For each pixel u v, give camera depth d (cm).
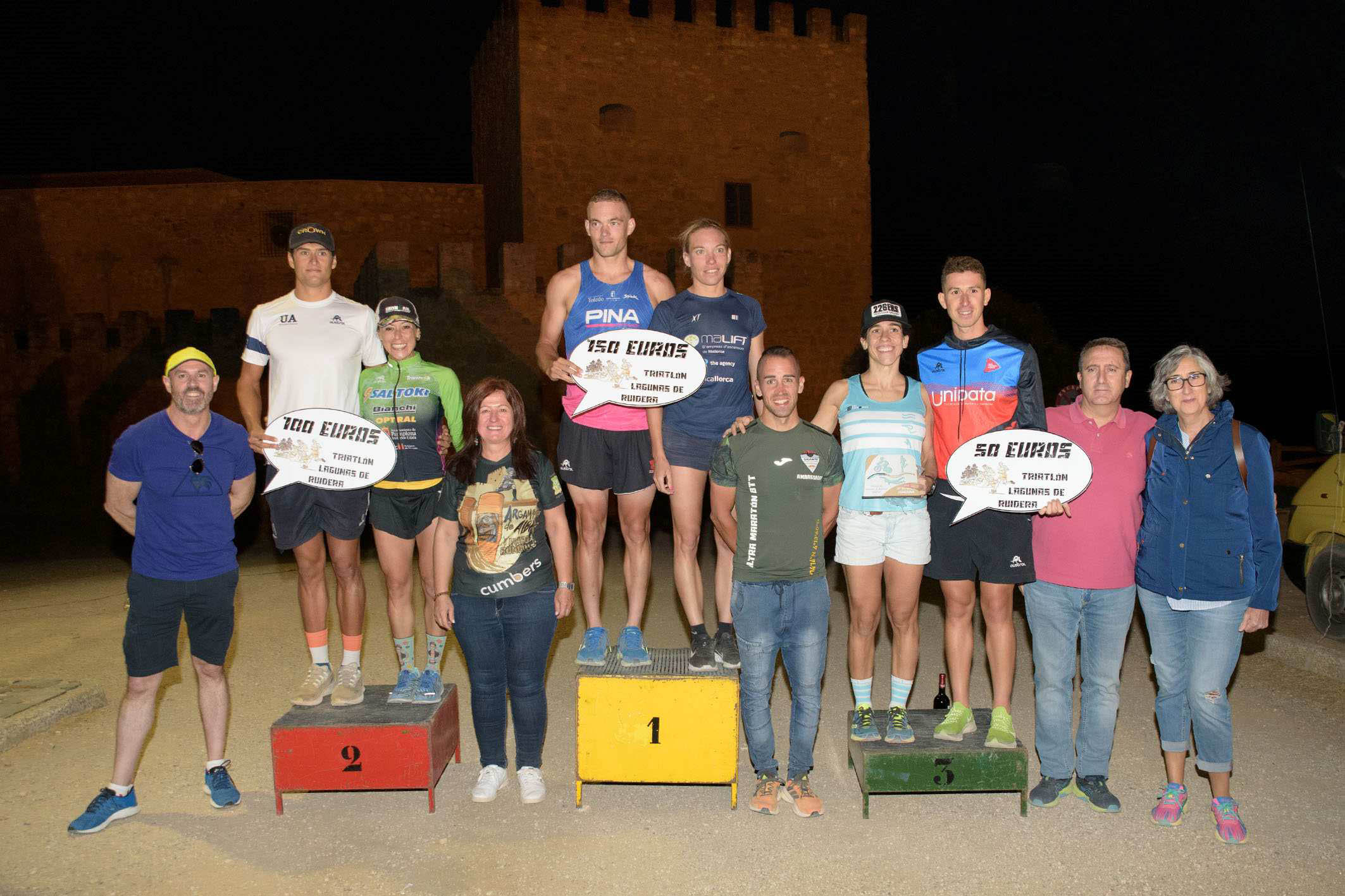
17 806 481
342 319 514
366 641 807
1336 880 396
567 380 505
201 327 2112
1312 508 746
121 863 421
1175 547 436
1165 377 441
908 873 408
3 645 823
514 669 479
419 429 509
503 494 469
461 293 1870
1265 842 430
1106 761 466
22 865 420
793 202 2447
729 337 508
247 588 1062
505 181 2372
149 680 461
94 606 1000
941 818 461
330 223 2552
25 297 2517
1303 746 541
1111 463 453
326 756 466
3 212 2502
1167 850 425
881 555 460
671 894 392
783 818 462
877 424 458
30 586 1151
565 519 485
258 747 557
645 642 797
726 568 496
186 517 451
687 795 490
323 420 488
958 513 459
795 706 462
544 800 484
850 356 2506
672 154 2328
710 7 2345
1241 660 702
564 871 412
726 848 432
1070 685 469
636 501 525
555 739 571
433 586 499
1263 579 426
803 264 2461
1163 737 454
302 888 400
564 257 1931
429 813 468
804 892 393
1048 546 461
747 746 508
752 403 528
